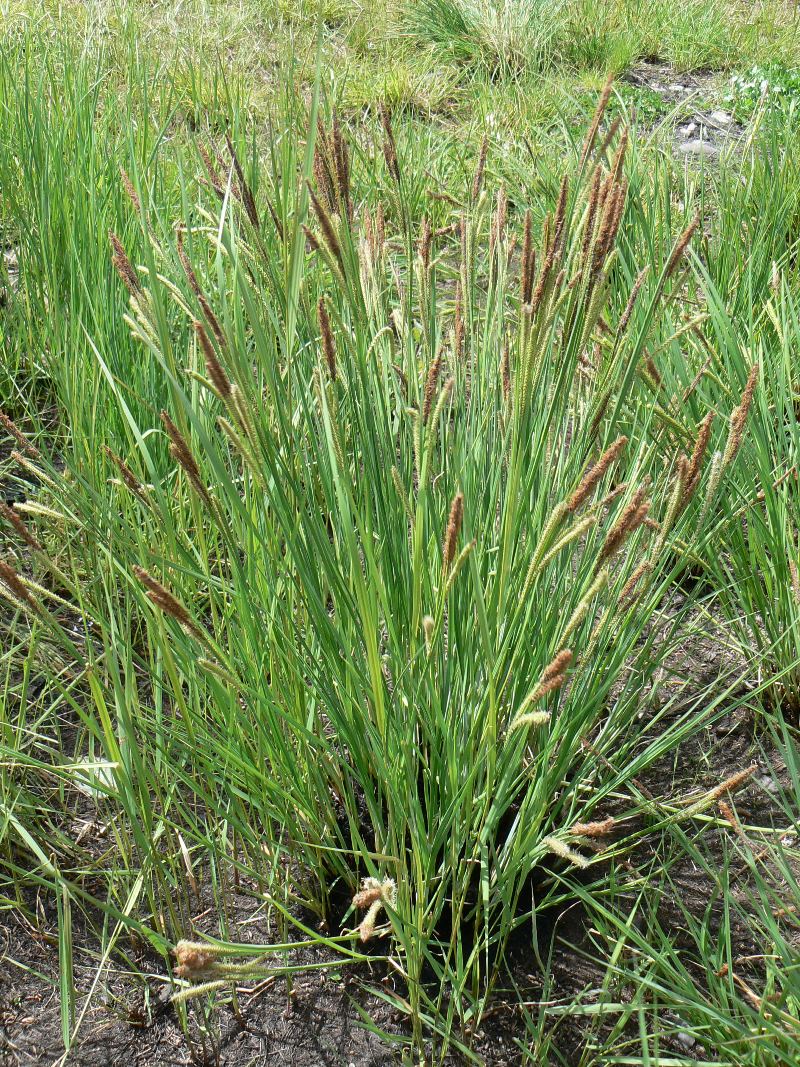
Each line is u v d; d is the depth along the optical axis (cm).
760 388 87
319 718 74
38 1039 66
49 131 119
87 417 89
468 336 74
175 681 64
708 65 246
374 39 229
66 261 105
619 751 75
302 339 78
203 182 103
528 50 221
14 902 70
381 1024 67
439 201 147
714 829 76
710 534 79
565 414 72
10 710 81
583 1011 62
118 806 76
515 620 63
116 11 183
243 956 68
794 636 82
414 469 72
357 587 59
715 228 130
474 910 70
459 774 69
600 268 65
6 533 92
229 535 63
